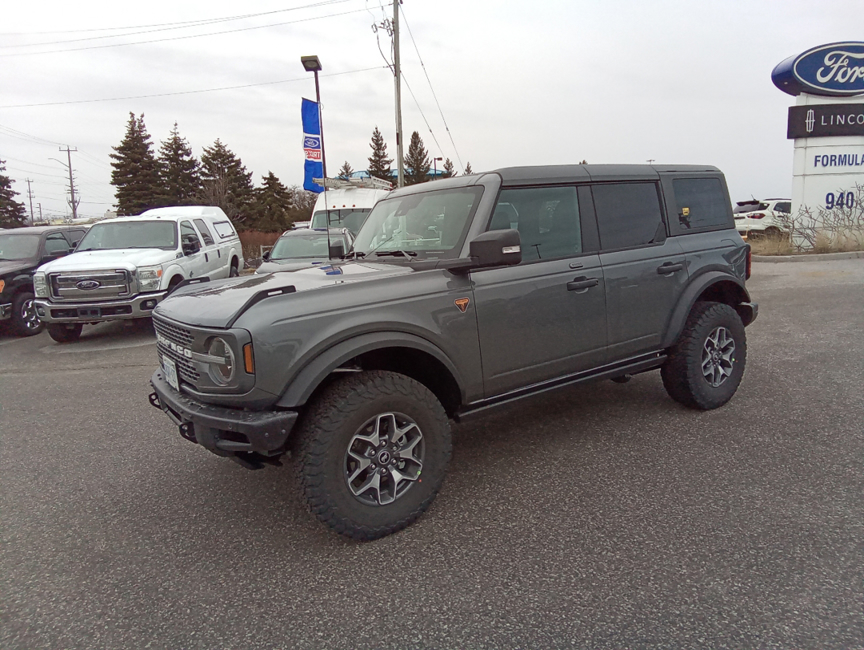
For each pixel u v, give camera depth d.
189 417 2.87
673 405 4.83
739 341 4.67
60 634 2.38
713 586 2.48
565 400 5.13
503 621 2.34
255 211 59.47
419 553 2.87
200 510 3.45
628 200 4.23
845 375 5.30
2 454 4.45
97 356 8.12
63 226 11.97
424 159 73.19
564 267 3.75
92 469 4.10
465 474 3.75
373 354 3.29
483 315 3.37
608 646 2.17
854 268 12.21
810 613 2.29
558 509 3.22
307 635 2.32
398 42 21.83
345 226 13.38
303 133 11.67
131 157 54.38
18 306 10.00
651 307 4.19
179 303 3.28
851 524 2.91
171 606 2.55
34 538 3.19
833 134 14.80
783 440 3.97
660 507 3.17
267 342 2.68
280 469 4.00
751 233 19.91
